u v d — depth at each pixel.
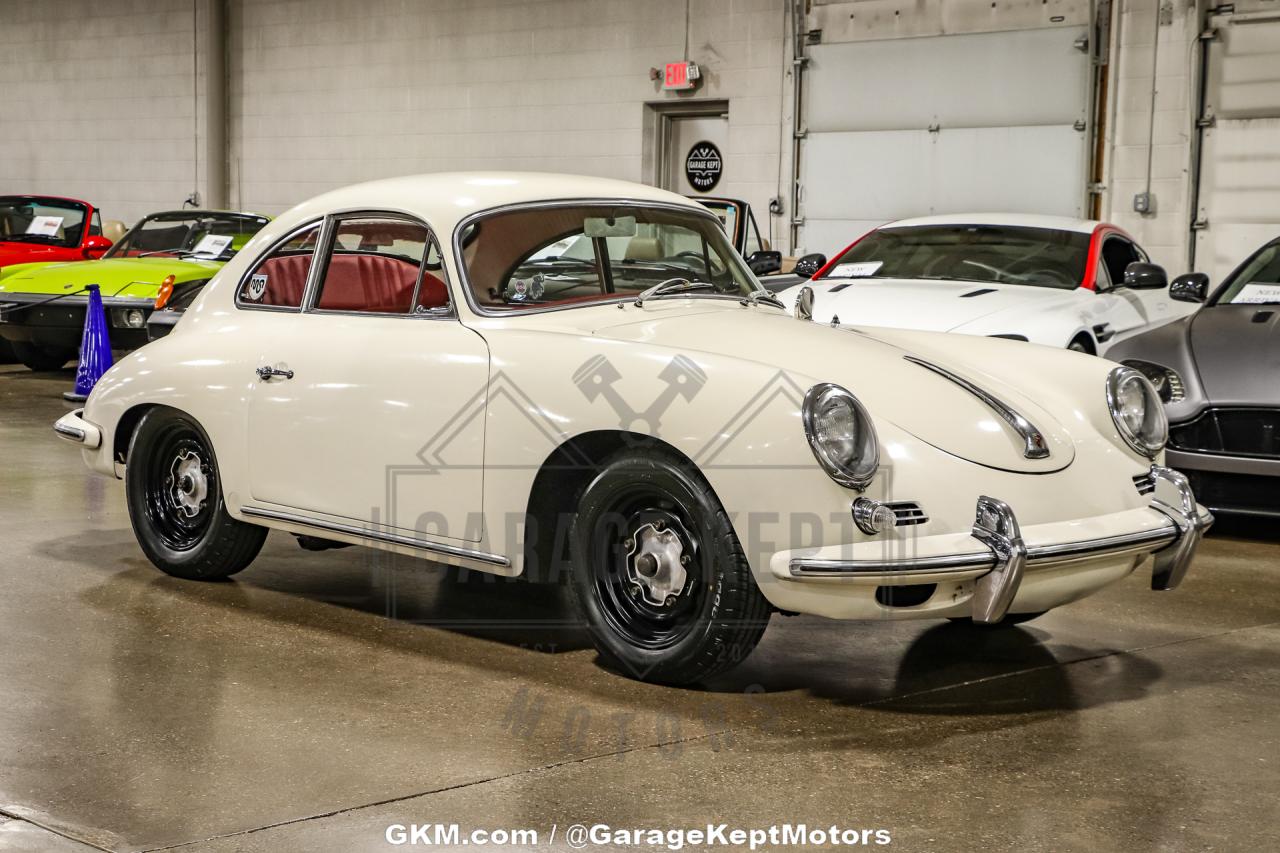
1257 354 4.98
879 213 12.30
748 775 2.69
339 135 15.68
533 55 14.12
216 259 9.44
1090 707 3.18
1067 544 3.01
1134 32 10.87
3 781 2.59
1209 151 10.66
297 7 15.80
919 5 11.86
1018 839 2.41
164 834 2.35
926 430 3.09
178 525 4.23
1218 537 5.23
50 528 4.93
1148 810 2.55
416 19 14.88
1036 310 5.92
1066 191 11.31
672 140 13.69
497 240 3.64
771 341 3.39
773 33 12.69
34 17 17.98
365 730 2.91
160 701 3.08
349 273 3.83
